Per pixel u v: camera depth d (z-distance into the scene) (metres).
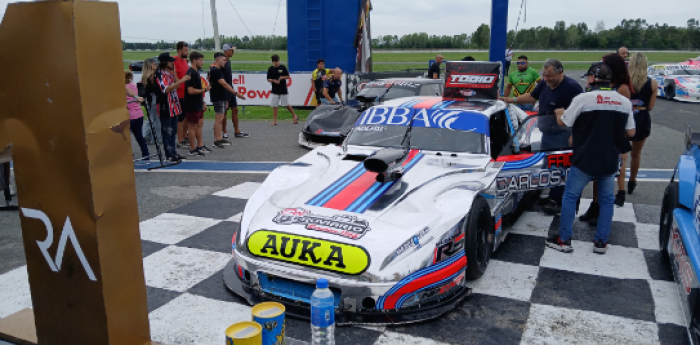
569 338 2.95
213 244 4.41
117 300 1.90
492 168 4.10
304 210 3.42
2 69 1.76
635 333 3.01
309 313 3.06
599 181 4.20
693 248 2.98
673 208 3.79
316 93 13.89
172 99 7.66
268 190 3.88
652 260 4.13
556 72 5.02
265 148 9.12
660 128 11.26
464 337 2.94
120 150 1.83
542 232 4.84
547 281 3.73
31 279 1.97
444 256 3.21
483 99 5.27
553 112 4.52
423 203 3.45
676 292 3.55
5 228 4.92
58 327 1.98
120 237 1.88
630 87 4.55
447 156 4.20
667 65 18.17
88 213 1.77
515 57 47.78
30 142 1.79
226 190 6.26
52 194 1.81
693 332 2.71
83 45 1.65
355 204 3.45
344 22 15.51
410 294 3.04
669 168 7.48
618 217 5.24
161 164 7.61
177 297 3.41
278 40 64.94
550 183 4.54
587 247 4.43
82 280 1.87
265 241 3.18
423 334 2.97
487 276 3.83
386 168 3.56
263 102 15.16
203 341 2.88
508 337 2.96
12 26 1.70
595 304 3.38
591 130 4.00
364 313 3.03
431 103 5.12
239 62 40.91
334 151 4.57
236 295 3.42
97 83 1.71
